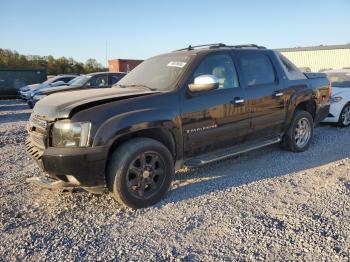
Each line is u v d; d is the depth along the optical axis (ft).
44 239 11.54
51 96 15.39
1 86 97.55
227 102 16.67
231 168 18.76
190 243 11.18
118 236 11.71
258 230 11.82
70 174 12.76
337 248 10.62
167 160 14.35
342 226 11.97
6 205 14.40
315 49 115.03
